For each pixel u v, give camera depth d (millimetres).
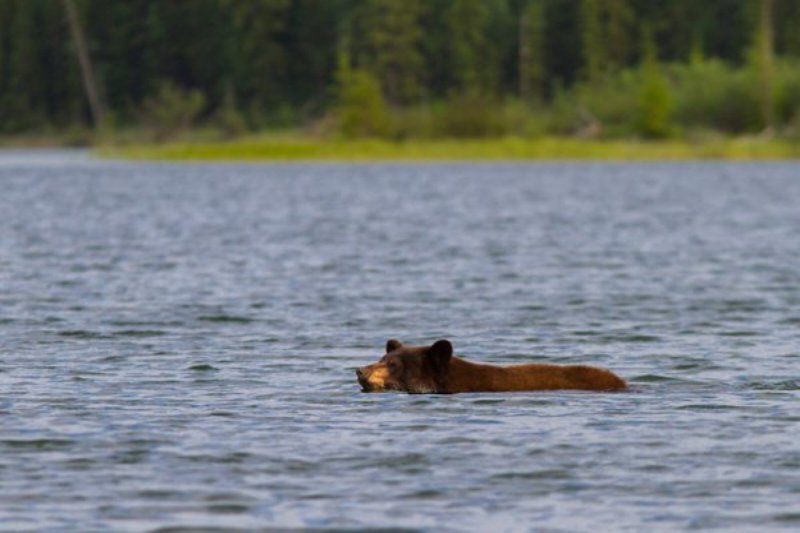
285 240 113375
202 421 40344
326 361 52125
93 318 64688
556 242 111438
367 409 41844
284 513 31672
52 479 34219
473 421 40000
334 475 34562
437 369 44250
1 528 30641
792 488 33469
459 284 80000
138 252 101750
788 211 153500
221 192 194375
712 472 34812
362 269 88688
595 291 76562
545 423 39750
